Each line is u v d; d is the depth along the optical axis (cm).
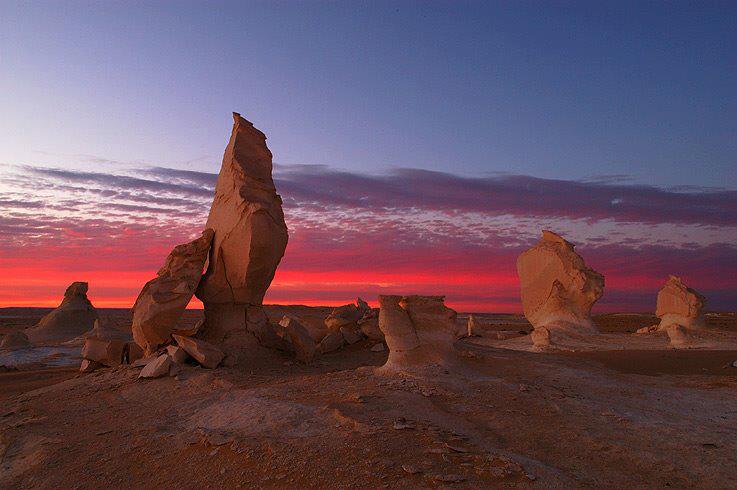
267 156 1759
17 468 841
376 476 656
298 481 664
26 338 2938
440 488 618
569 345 2345
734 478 680
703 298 2720
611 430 866
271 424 873
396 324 1290
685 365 1728
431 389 1080
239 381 1305
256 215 1603
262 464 720
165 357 1388
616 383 1282
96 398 1243
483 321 6044
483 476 654
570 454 763
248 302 1711
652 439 826
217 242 1675
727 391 1229
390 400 989
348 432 805
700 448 786
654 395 1164
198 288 1733
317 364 1684
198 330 1728
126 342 1730
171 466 770
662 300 2836
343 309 2411
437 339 1295
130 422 1029
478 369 1315
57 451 873
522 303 2958
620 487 650
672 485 660
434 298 1310
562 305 2758
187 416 1037
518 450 774
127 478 753
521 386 1120
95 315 3738
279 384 1205
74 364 2270
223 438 818
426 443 761
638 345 2350
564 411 968
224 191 1712
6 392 1541
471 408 974
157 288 1573
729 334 2512
